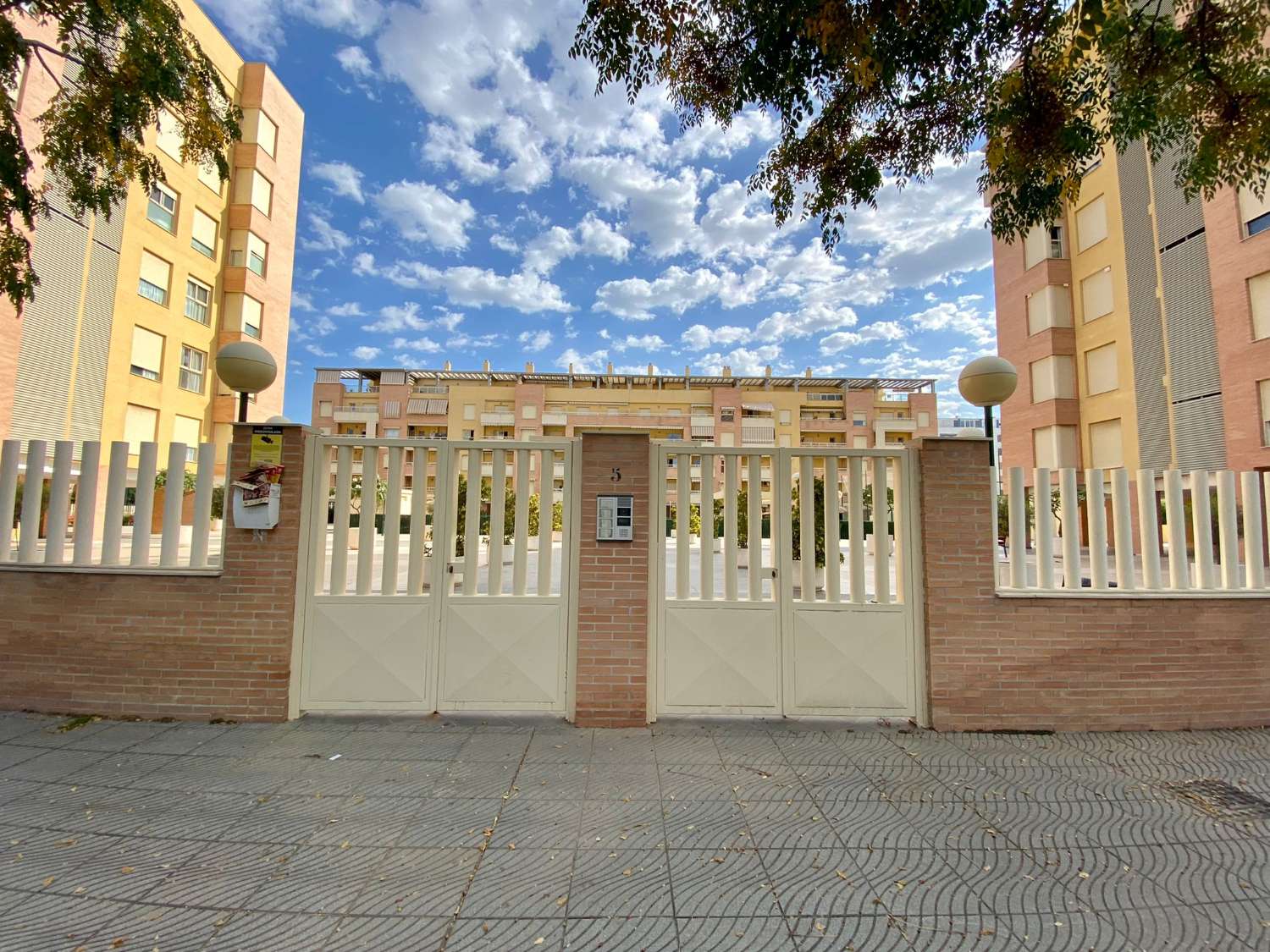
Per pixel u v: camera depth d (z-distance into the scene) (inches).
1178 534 183.9
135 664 178.1
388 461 184.7
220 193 987.3
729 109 200.1
